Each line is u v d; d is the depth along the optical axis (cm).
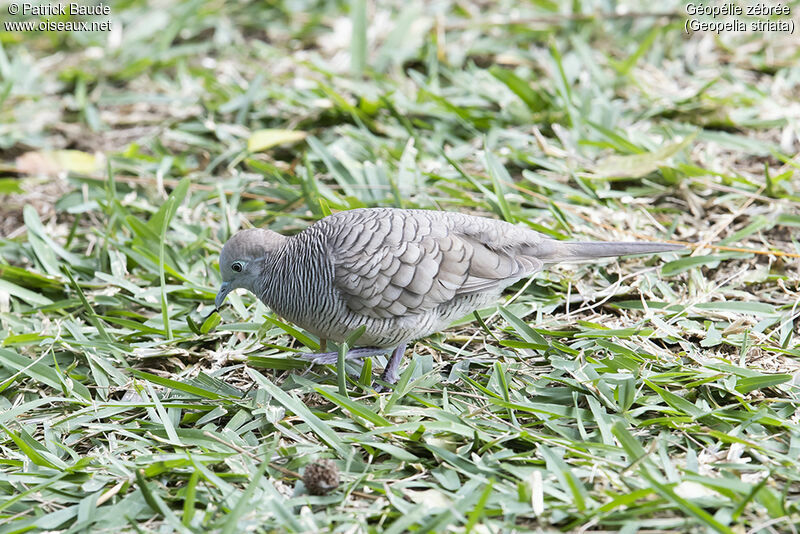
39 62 1503
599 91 1235
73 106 1373
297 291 795
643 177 1097
